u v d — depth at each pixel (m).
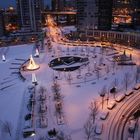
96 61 199.12
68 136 97.88
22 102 131.75
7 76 178.38
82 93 136.62
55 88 141.25
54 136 97.50
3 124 110.81
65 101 127.81
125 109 116.62
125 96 128.88
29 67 188.50
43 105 122.62
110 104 119.19
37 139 97.69
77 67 186.38
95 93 135.12
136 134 97.75
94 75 165.12
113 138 95.88
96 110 114.06
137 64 183.00
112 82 149.12
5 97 141.62
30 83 158.62
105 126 103.88
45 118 111.25
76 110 117.38
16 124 110.31
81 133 99.44
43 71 182.25
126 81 141.12
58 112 115.56
